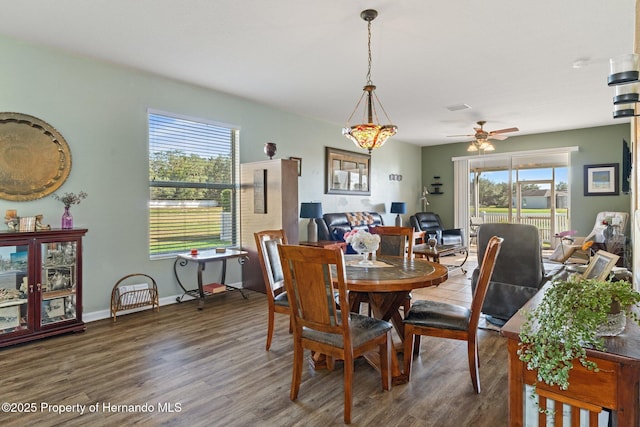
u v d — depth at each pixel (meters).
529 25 2.94
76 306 3.25
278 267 3.09
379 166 7.86
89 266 3.61
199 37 3.15
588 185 7.01
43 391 2.24
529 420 1.37
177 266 4.30
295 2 2.60
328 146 6.51
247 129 5.09
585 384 1.23
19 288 2.99
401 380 2.35
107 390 2.25
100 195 3.69
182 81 4.27
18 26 2.96
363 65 3.79
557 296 1.30
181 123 4.38
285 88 4.56
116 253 3.80
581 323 1.21
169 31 3.04
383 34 3.10
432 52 3.47
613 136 6.74
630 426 1.15
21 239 2.93
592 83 4.37
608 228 5.75
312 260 1.91
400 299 2.70
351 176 7.05
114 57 3.58
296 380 2.14
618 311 1.27
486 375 2.46
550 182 7.80
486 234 3.39
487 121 6.43
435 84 4.41
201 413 2.01
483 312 3.49
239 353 2.81
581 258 5.50
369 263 2.87
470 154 8.58
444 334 2.29
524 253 3.24
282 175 4.44
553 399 1.30
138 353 2.80
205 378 2.41
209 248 4.66
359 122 6.48
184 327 3.40
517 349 1.38
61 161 3.43
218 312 3.86
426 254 5.45
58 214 3.43
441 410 2.04
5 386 2.30
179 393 2.22
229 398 2.17
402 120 6.32
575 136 7.15
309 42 3.25
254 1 2.59
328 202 6.57
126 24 2.92
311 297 1.99
